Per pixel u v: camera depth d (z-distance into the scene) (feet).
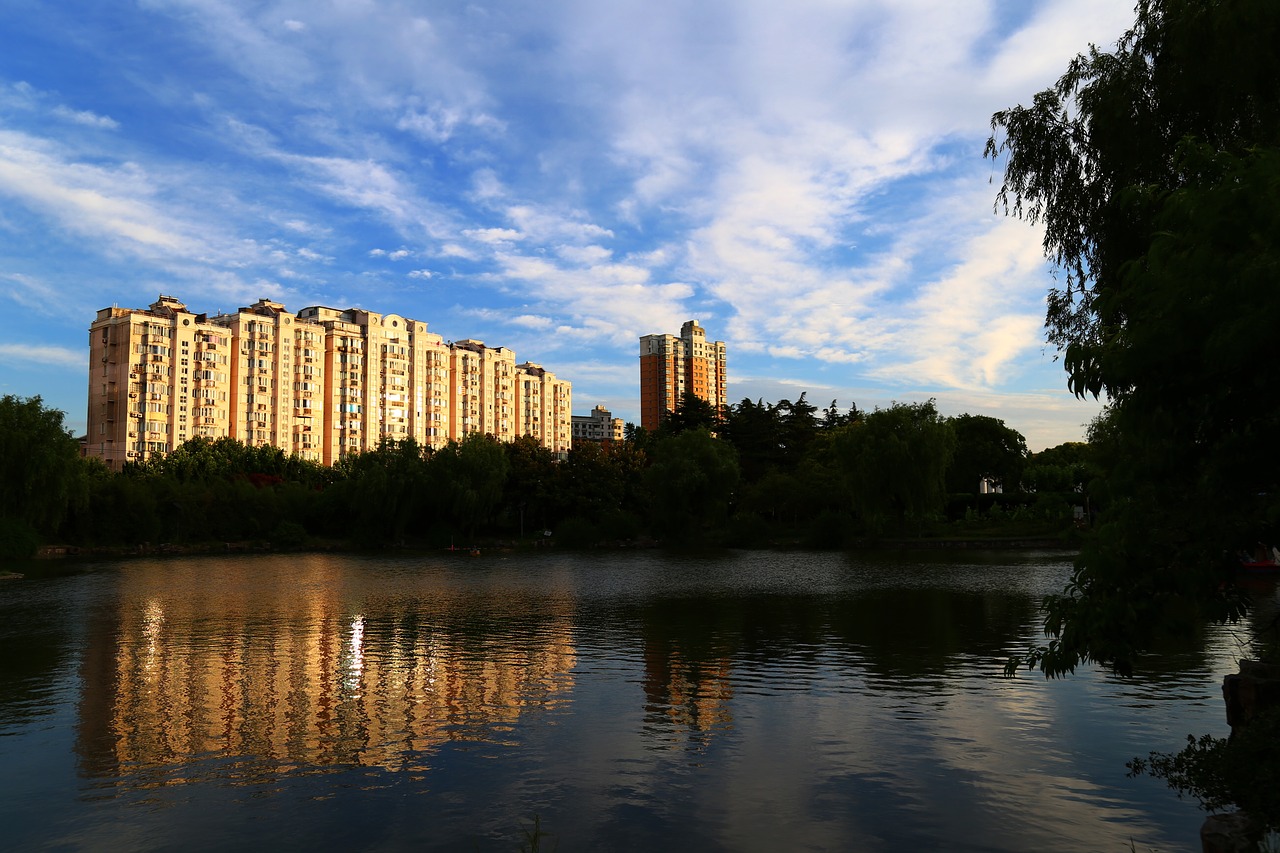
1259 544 26.22
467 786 40.70
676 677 65.92
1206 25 36.47
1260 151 22.95
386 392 554.46
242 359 489.26
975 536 281.33
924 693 59.06
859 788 39.73
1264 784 32.53
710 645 81.87
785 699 57.82
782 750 45.85
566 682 64.44
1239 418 24.25
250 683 65.16
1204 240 22.36
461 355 608.19
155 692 62.08
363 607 120.78
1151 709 53.62
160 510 312.91
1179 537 26.71
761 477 396.78
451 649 81.05
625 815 36.78
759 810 37.19
